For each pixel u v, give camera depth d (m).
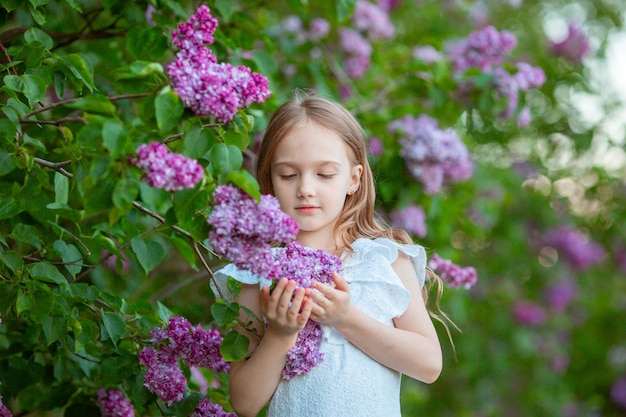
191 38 1.86
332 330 2.08
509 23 6.13
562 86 5.66
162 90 1.73
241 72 1.83
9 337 2.67
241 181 1.72
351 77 4.24
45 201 2.11
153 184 1.68
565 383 6.14
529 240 5.93
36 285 2.12
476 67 3.63
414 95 3.75
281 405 2.08
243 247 1.76
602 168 6.07
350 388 2.04
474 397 5.41
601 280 6.42
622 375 6.53
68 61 2.24
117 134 1.67
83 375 2.60
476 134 5.10
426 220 3.74
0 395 2.35
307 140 2.10
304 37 4.04
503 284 5.70
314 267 1.97
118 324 2.29
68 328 2.32
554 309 6.00
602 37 5.93
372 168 3.19
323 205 2.09
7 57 2.32
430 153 3.36
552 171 6.07
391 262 2.16
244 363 2.13
